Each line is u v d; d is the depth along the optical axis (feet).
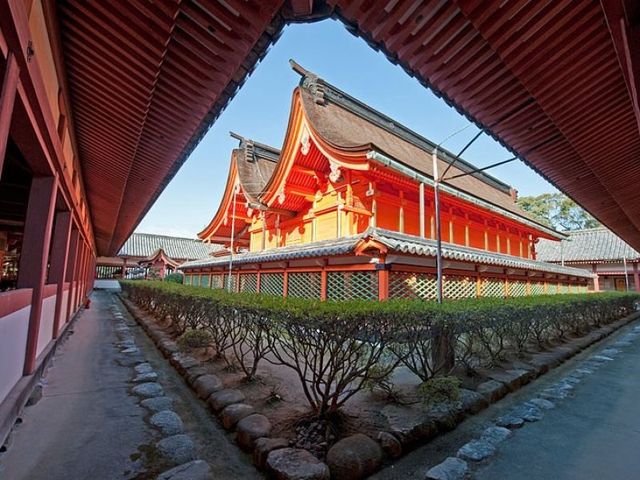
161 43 8.41
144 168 16.90
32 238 10.84
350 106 37.99
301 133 29.84
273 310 10.58
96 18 8.00
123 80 10.09
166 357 17.57
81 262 31.19
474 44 8.68
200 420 10.27
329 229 30.99
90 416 10.18
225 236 54.13
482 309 14.44
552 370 17.26
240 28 8.09
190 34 8.41
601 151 13.73
